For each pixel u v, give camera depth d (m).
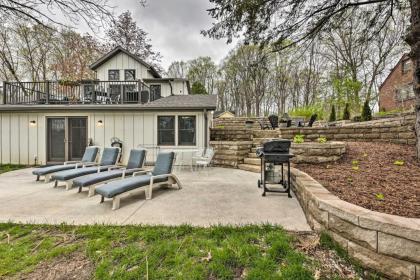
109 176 4.56
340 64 16.44
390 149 4.89
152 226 2.71
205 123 8.51
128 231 2.58
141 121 8.79
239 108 30.56
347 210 1.98
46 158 8.69
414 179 3.07
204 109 8.35
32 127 8.68
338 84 14.07
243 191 4.45
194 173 6.62
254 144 8.21
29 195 4.27
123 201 3.85
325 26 5.09
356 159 4.75
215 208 3.41
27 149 8.69
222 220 2.90
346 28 5.45
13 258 2.07
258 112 28.88
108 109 8.50
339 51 15.80
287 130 7.83
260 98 28.81
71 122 8.88
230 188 4.72
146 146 8.76
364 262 1.82
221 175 6.27
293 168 4.72
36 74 14.71
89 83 9.88
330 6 4.69
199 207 3.47
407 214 2.03
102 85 10.70
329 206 2.19
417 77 3.92
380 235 1.71
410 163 3.85
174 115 8.70
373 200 2.42
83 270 1.91
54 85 10.76
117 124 8.84
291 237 2.35
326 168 4.57
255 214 3.11
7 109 8.26
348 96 13.82
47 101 8.88
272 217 2.98
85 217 3.08
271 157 4.02
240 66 26.81
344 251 1.99
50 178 5.62
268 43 5.24
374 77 16.52
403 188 2.76
